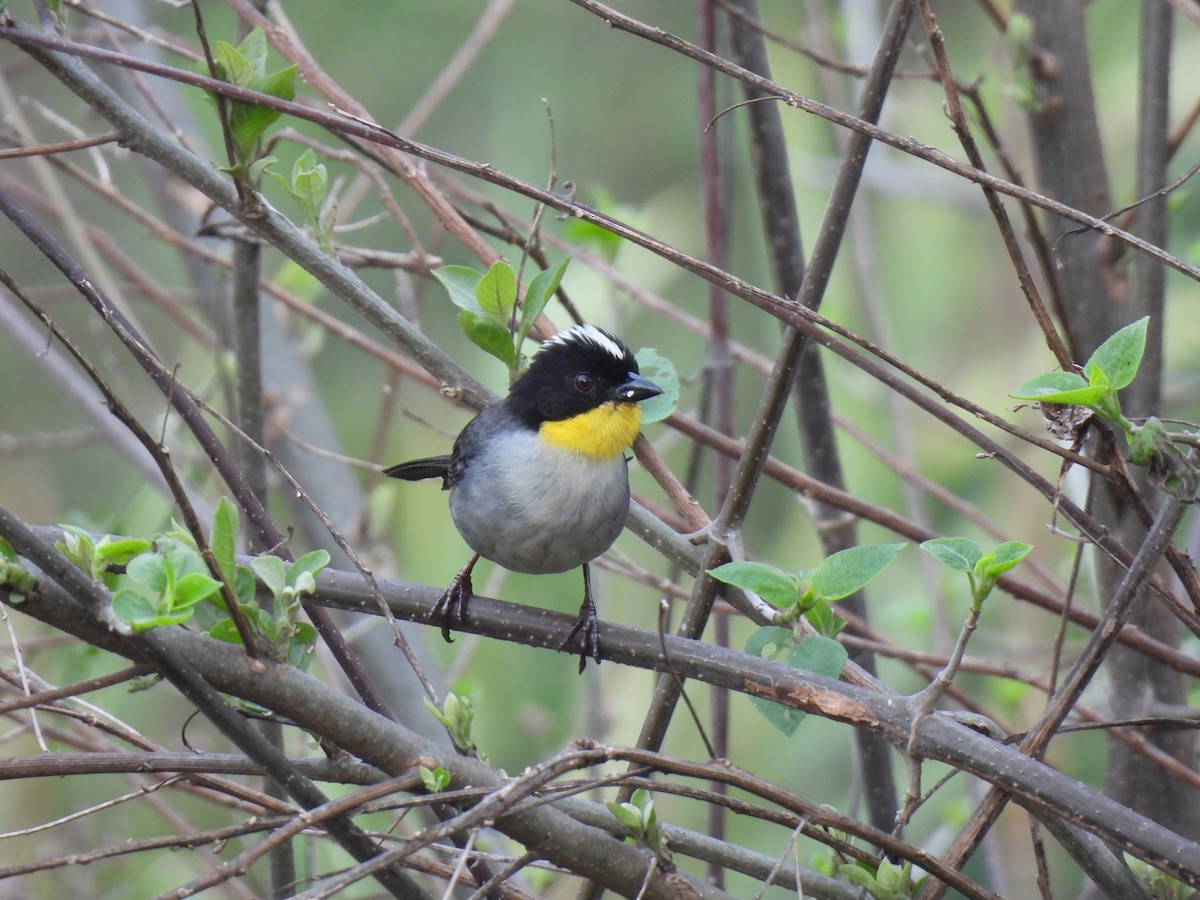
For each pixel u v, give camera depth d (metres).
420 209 18.58
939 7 17.98
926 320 16.89
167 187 12.73
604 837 6.32
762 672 6.34
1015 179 8.14
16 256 18.38
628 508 7.94
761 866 6.59
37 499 18.09
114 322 6.27
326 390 18.52
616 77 19.55
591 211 6.38
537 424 8.08
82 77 7.02
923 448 15.70
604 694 13.85
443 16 19.48
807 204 14.62
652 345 17.22
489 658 15.80
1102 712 10.75
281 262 16.47
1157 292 8.37
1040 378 5.87
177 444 12.05
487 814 5.15
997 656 13.03
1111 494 8.41
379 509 11.96
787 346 6.88
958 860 6.13
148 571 5.45
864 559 6.30
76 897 11.39
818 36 12.26
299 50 8.78
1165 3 8.35
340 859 10.72
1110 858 6.44
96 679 5.48
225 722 5.41
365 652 10.77
